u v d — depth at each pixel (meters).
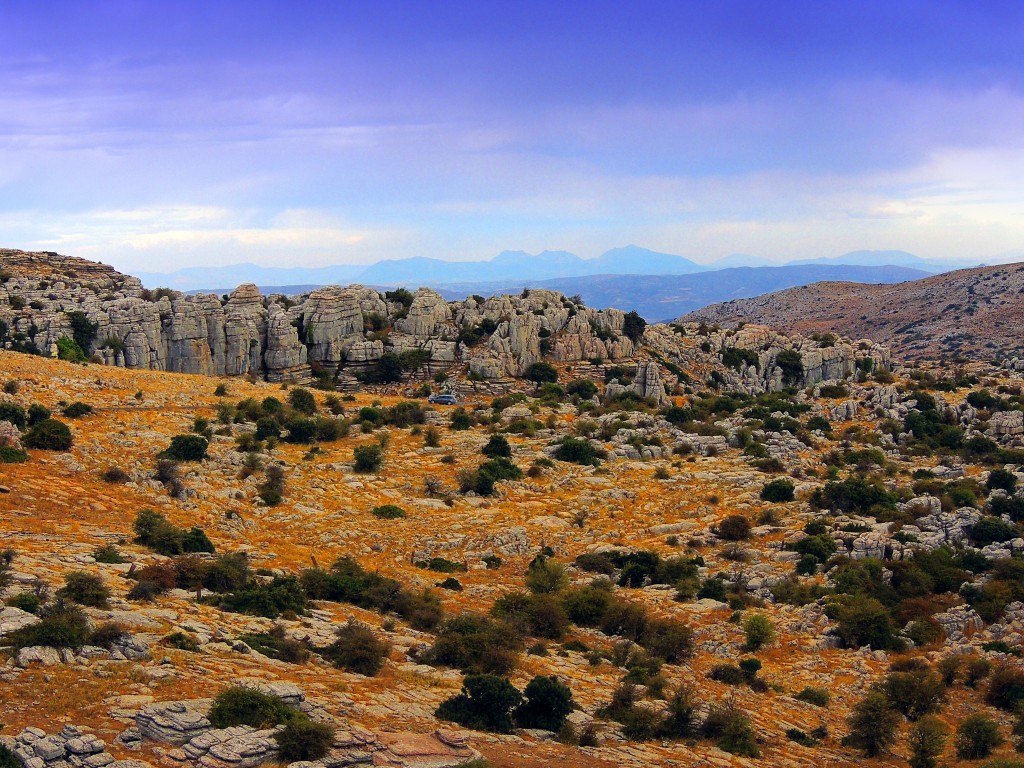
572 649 67.06
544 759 45.22
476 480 102.75
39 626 44.72
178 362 158.12
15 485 79.06
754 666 67.50
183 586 61.00
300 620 59.50
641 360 184.88
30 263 196.50
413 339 177.62
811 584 81.00
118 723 38.34
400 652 57.97
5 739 35.03
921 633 73.88
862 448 125.69
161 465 90.94
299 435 116.00
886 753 57.03
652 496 105.38
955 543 88.50
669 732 53.94
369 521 91.31
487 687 49.22
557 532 93.81
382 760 40.09
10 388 110.69
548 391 160.88
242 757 36.78
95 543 67.75
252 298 179.88
